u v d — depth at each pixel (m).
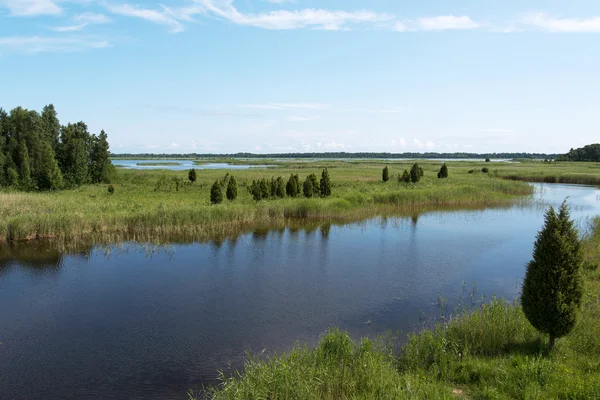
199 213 25.48
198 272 16.66
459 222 29.44
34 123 54.94
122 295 13.94
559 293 8.19
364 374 7.69
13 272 16.48
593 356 8.28
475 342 9.41
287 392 7.10
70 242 21.44
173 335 10.84
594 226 24.34
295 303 13.22
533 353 8.61
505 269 17.55
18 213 24.03
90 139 59.06
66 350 10.02
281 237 23.75
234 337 10.71
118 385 8.48
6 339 10.60
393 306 13.01
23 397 8.04
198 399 7.92
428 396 6.93
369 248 21.17
